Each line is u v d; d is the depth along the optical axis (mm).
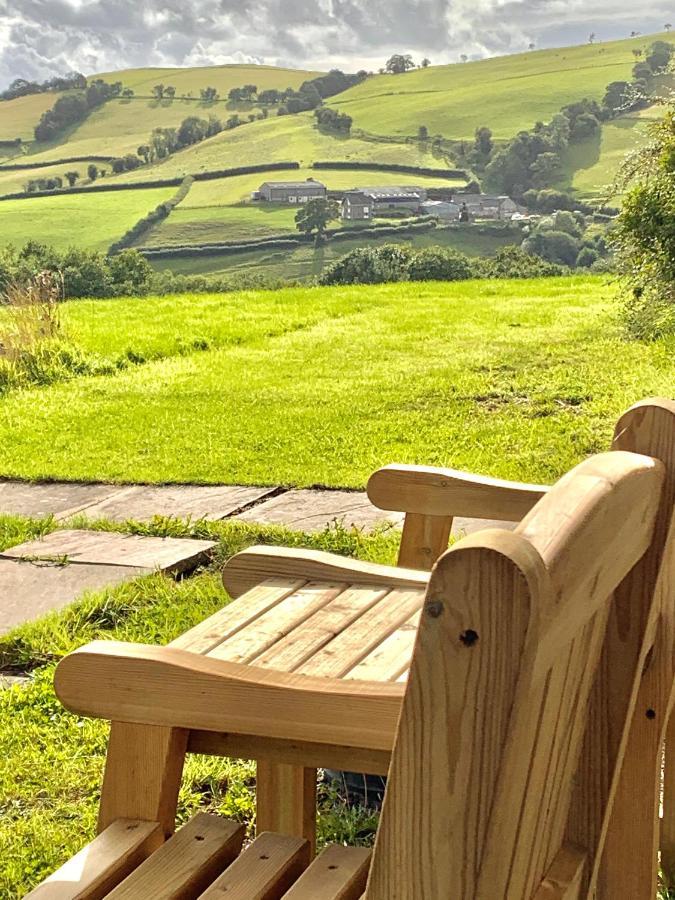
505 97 129500
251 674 1562
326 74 156750
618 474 1099
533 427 7391
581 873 1313
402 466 2475
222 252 79375
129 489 6453
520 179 89562
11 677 3670
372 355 10719
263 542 5004
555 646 919
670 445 1292
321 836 2496
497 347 10750
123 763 1637
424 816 875
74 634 3939
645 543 1271
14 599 4445
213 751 1685
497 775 838
